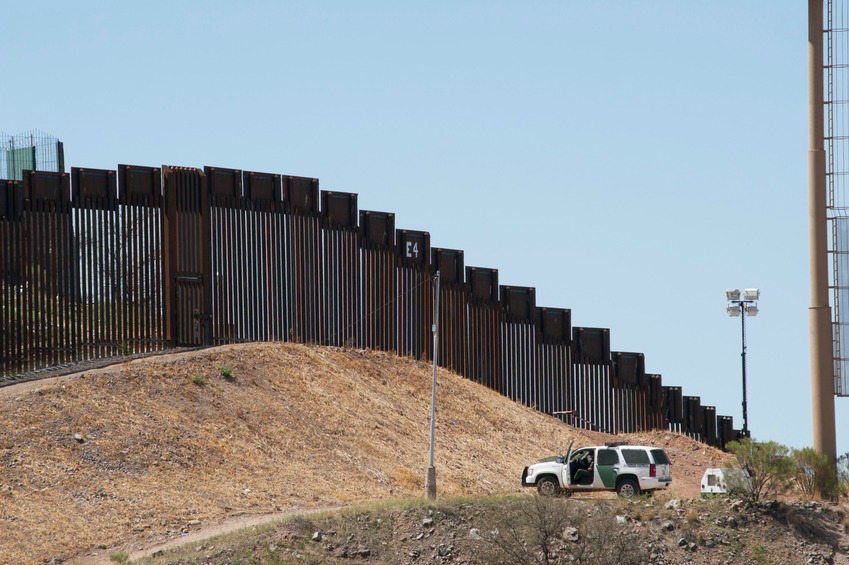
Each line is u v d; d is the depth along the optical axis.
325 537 137.25
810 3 156.12
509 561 131.88
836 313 153.25
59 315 191.12
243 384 195.50
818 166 154.50
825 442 151.75
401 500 152.62
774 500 142.12
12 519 141.25
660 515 140.00
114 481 155.50
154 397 179.88
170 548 136.38
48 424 162.62
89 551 139.12
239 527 147.50
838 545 136.38
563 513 137.62
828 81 155.25
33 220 190.12
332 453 187.00
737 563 133.38
